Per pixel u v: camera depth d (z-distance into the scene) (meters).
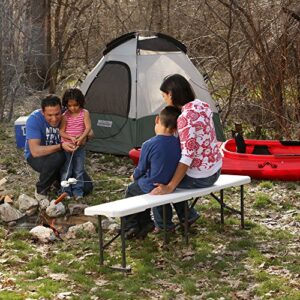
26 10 13.82
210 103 11.09
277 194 8.78
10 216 7.82
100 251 6.39
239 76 12.22
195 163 6.80
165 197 6.53
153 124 10.63
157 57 10.92
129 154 10.14
